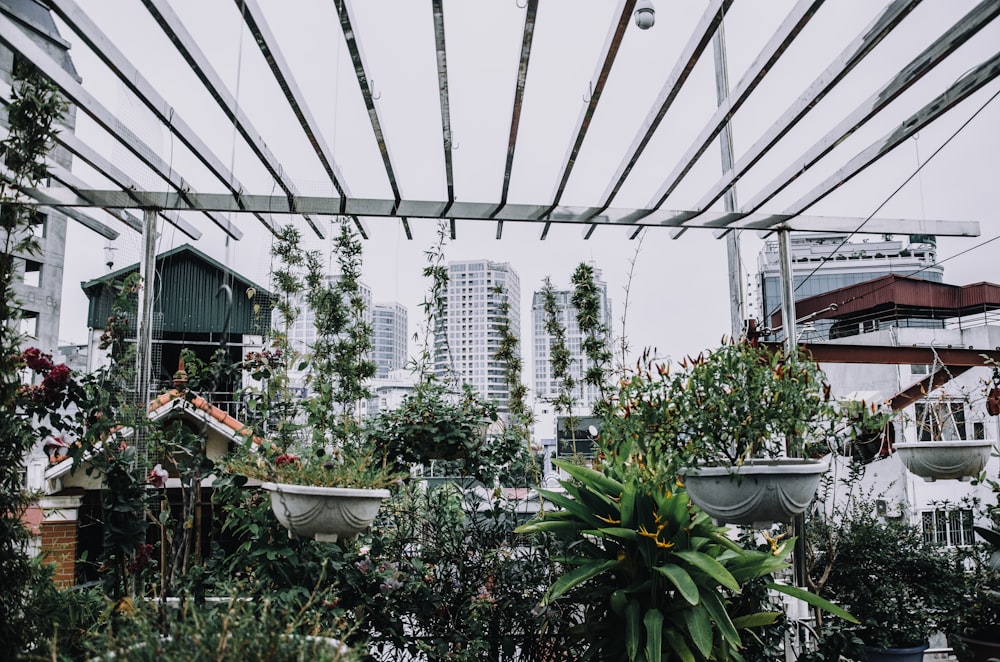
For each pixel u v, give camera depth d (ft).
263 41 7.79
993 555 14.15
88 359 13.83
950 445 11.30
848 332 42.09
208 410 11.59
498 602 11.53
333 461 9.37
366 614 10.99
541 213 12.55
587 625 10.60
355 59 8.14
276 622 6.32
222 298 18.28
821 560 14.42
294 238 13.66
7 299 7.88
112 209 12.24
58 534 15.26
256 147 10.48
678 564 10.05
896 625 13.83
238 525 10.51
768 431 8.94
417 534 12.26
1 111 9.04
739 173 11.05
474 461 12.36
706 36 7.80
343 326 13.57
